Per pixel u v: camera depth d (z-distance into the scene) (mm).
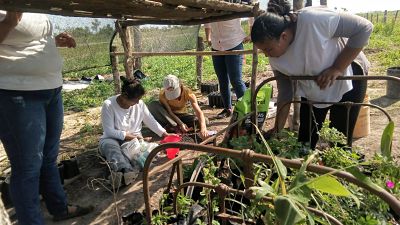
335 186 1225
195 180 2236
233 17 3414
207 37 6012
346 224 1648
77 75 11414
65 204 2906
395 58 10203
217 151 1463
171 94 4676
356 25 2305
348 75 2623
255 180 1492
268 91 3842
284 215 1150
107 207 3139
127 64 4883
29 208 2344
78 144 4797
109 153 3566
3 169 3895
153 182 3479
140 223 2227
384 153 1709
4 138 2254
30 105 2238
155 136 4965
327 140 2576
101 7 2424
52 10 2262
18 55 2166
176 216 1978
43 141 2373
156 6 2422
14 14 2043
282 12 2408
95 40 8414
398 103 5797
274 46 2350
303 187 1257
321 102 2650
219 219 1916
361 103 2611
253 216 1743
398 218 1835
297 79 2594
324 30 2346
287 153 2324
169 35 9852
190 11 2883
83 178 3727
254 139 2570
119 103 3771
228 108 5699
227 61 5129
